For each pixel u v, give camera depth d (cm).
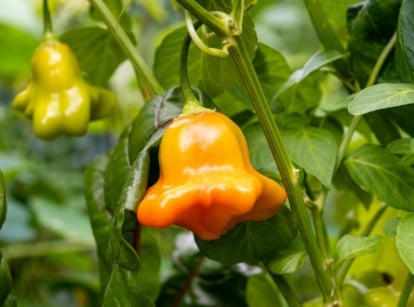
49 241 107
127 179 45
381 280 56
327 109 53
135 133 48
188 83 46
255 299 60
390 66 50
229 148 44
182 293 62
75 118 55
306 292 78
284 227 49
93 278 95
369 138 57
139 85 55
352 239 47
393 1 50
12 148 122
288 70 53
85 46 58
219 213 43
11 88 132
